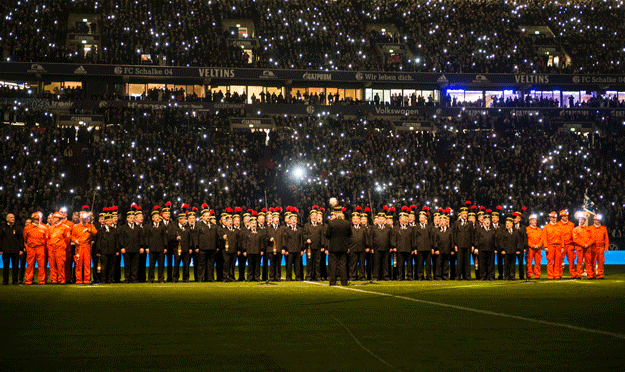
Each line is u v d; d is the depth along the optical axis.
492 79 59.88
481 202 46.50
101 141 48.81
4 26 55.66
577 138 56.22
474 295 17.52
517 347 9.96
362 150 51.62
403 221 24.08
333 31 64.12
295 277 24.52
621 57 64.94
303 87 62.00
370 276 24.41
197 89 60.47
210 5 65.38
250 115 55.84
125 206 41.12
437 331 11.39
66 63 53.69
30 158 45.66
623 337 10.79
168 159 47.12
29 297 17.31
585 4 72.69
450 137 54.44
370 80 58.53
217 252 24.48
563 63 63.44
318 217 24.31
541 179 50.00
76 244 22.25
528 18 69.81
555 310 14.20
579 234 24.61
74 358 9.28
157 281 23.72
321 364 8.84
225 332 11.34
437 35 64.94
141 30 59.38
